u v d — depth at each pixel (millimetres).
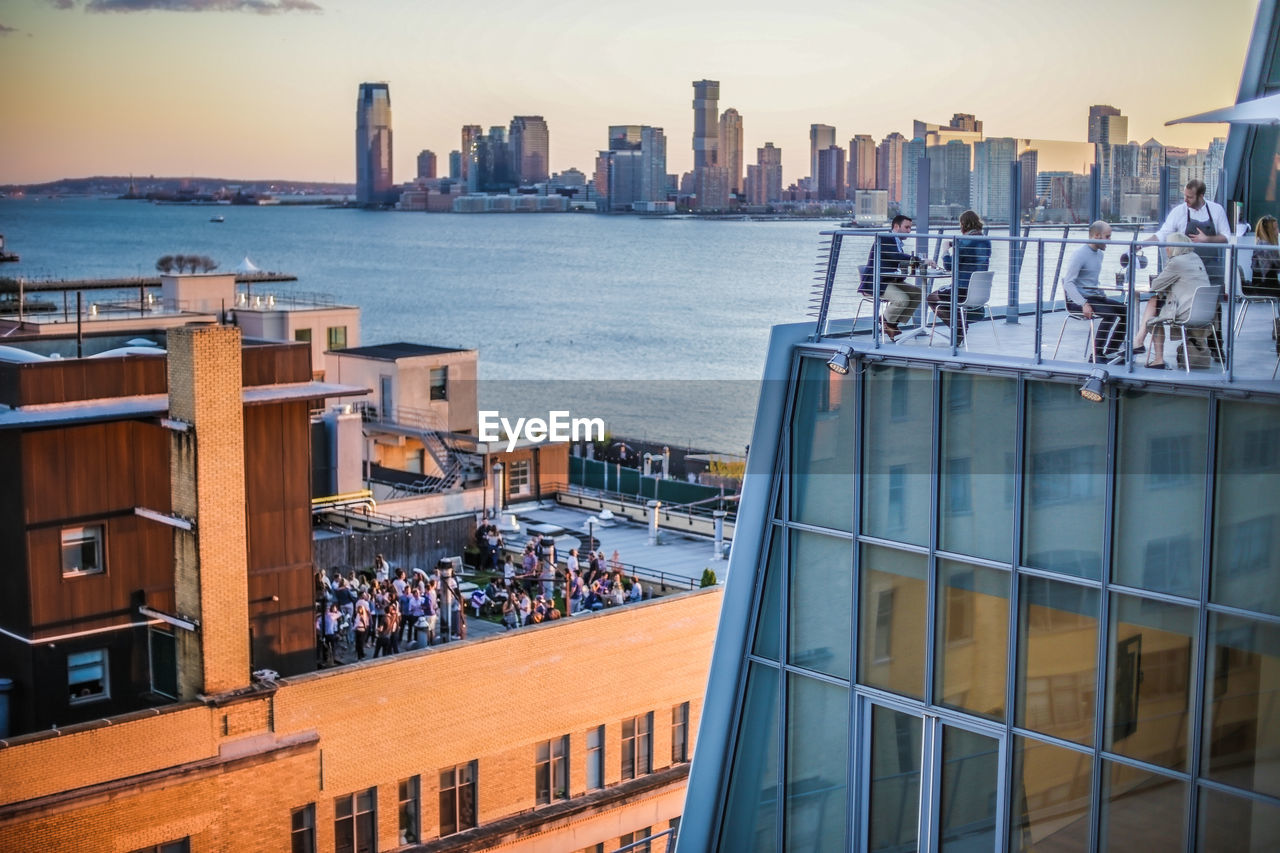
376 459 84875
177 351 33156
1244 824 13219
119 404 36312
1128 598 13789
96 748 30719
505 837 36750
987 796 14852
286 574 39156
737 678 16594
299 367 40062
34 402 35312
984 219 20062
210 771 32219
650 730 40281
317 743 33875
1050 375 14047
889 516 15344
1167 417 13492
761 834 16609
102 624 36156
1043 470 14258
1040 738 14367
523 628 37406
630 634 39406
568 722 38344
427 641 39500
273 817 33312
